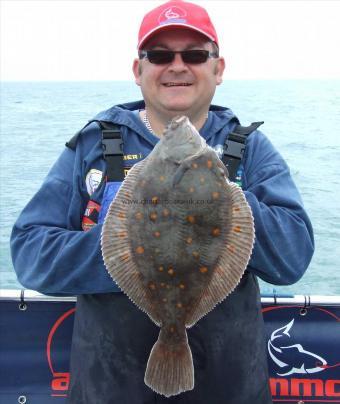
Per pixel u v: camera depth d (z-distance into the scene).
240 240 0.76
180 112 0.91
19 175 3.49
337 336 1.18
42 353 1.17
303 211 0.88
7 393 1.17
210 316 0.85
